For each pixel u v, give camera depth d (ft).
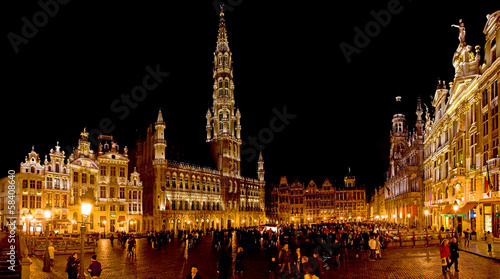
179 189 348.18
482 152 159.33
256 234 177.68
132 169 370.73
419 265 100.37
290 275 73.10
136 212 304.50
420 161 301.84
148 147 351.87
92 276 67.46
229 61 461.78
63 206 250.78
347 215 561.84
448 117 206.28
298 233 183.42
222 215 399.44
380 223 371.35
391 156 423.64
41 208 235.20
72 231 249.34
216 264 113.39
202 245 187.21
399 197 344.08
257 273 96.32
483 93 159.74
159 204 323.98
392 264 103.50
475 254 115.03
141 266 110.11
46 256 99.81
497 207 146.41
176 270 102.37
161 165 329.52
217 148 431.84
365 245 140.67
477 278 79.87
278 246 161.27
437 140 236.63
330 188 577.43
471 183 171.53
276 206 553.23
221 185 413.18
